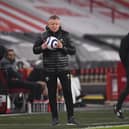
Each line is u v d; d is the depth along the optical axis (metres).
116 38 65.06
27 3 66.81
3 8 65.06
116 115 32.03
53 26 25.28
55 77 25.69
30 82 37.19
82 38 64.25
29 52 59.44
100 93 52.12
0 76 35.81
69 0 69.88
